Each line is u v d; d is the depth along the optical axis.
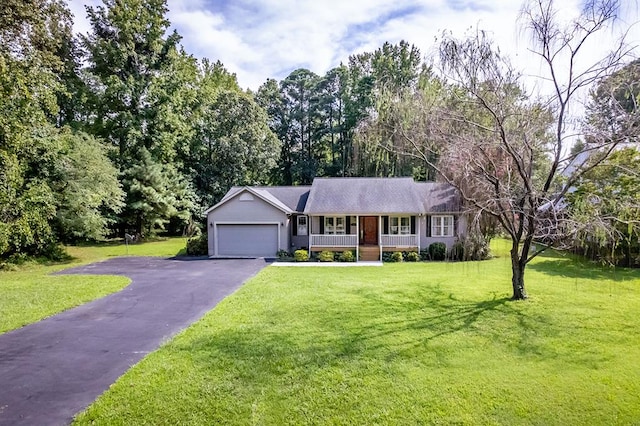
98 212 21.95
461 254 17.50
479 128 10.09
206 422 4.55
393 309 9.27
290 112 44.91
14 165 14.20
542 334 7.41
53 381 5.61
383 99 19.70
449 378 5.59
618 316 8.48
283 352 6.59
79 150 19.66
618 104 7.89
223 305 9.82
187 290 11.88
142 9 28.78
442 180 12.99
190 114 34.06
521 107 9.36
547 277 13.09
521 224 9.72
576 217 8.18
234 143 33.69
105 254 21.70
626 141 7.87
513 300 9.93
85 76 26.84
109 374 5.84
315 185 22.25
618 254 14.19
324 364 6.09
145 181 28.42
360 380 5.54
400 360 6.23
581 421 4.52
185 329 7.94
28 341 7.32
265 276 14.31
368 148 23.66
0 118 12.88
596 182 9.87
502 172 10.23
